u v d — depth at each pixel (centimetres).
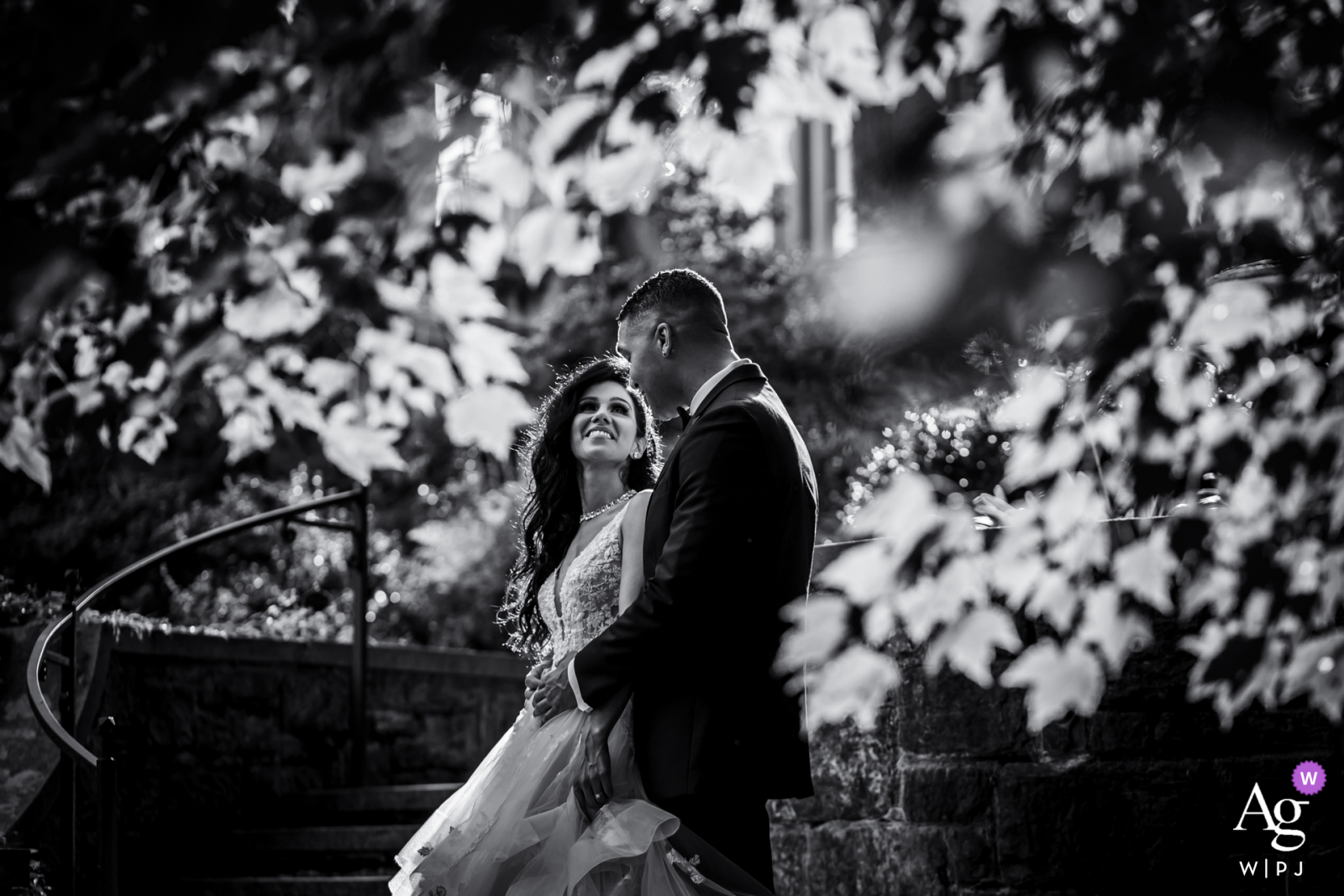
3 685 634
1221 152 315
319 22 315
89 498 1033
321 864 634
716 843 357
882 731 477
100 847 438
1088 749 443
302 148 336
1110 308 324
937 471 643
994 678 457
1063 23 318
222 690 695
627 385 439
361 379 396
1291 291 338
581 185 336
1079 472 348
